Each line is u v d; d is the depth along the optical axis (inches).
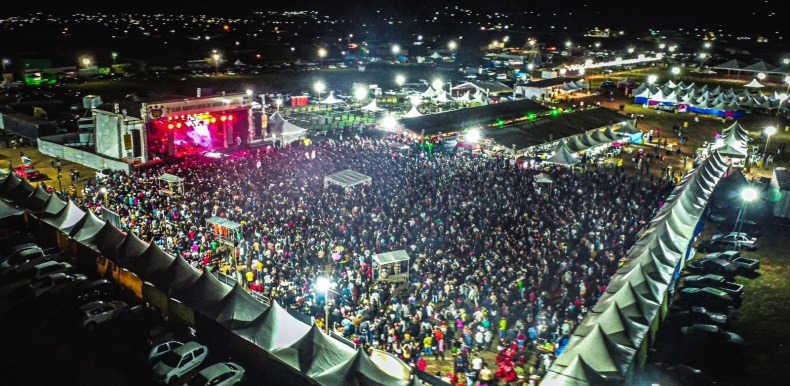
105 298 1090.1
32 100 3171.8
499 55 5940.0
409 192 1643.7
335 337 928.3
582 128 2527.1
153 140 2114.9
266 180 1788.9
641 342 874.1
